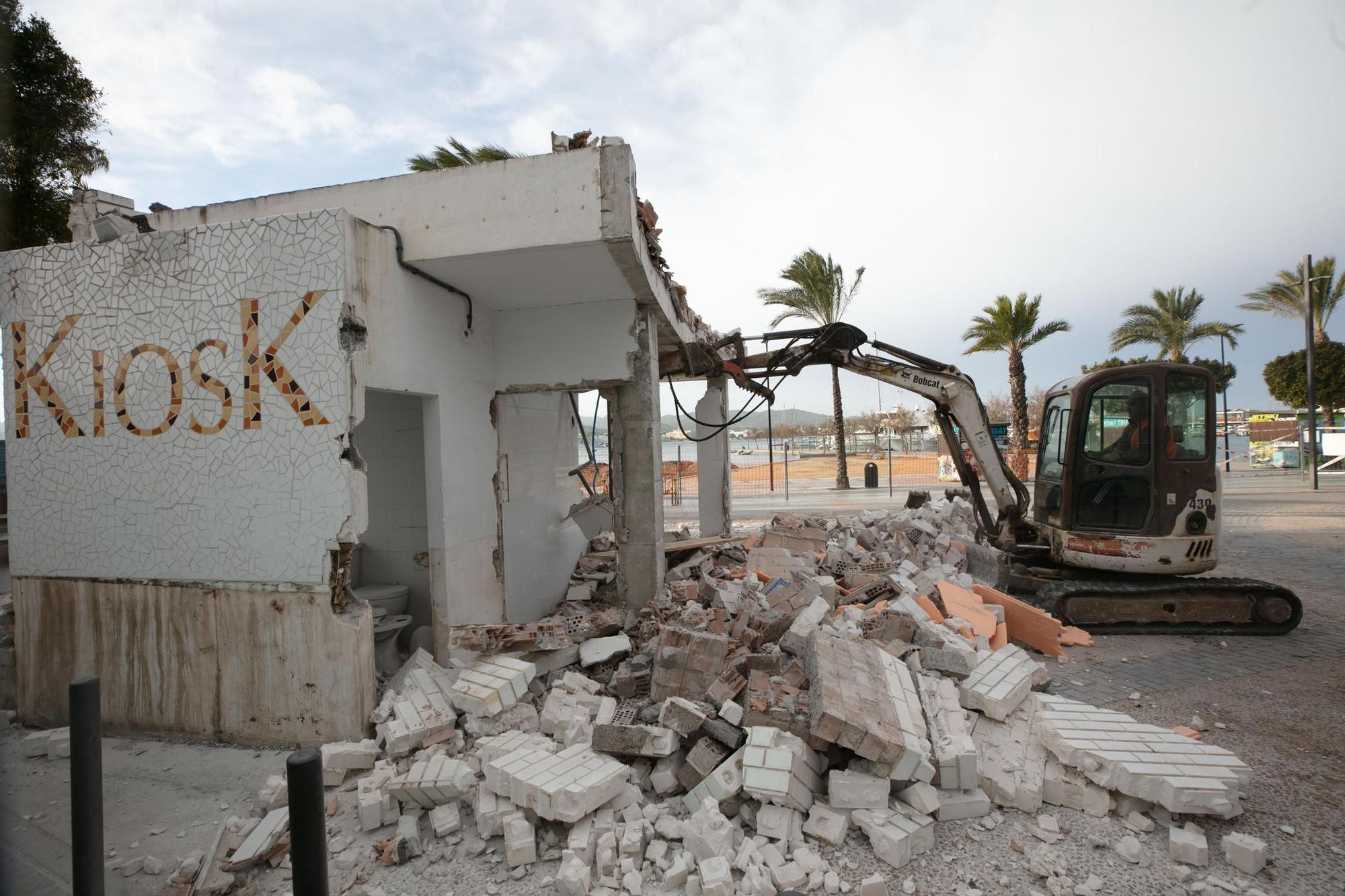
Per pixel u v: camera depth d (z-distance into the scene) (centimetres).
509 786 369
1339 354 3058
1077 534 800
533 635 539
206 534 511
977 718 452
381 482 705
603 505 1008
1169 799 365
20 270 559
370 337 513
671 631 499
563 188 538
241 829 380
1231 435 3994
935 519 1116
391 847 354
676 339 868
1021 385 2680
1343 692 566
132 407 528
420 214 562
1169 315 3338
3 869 359
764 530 972
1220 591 741
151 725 522
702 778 387
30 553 555
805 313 2494
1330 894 316
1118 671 627
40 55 1279
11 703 583
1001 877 332
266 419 495
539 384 716
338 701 484
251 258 498
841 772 376
